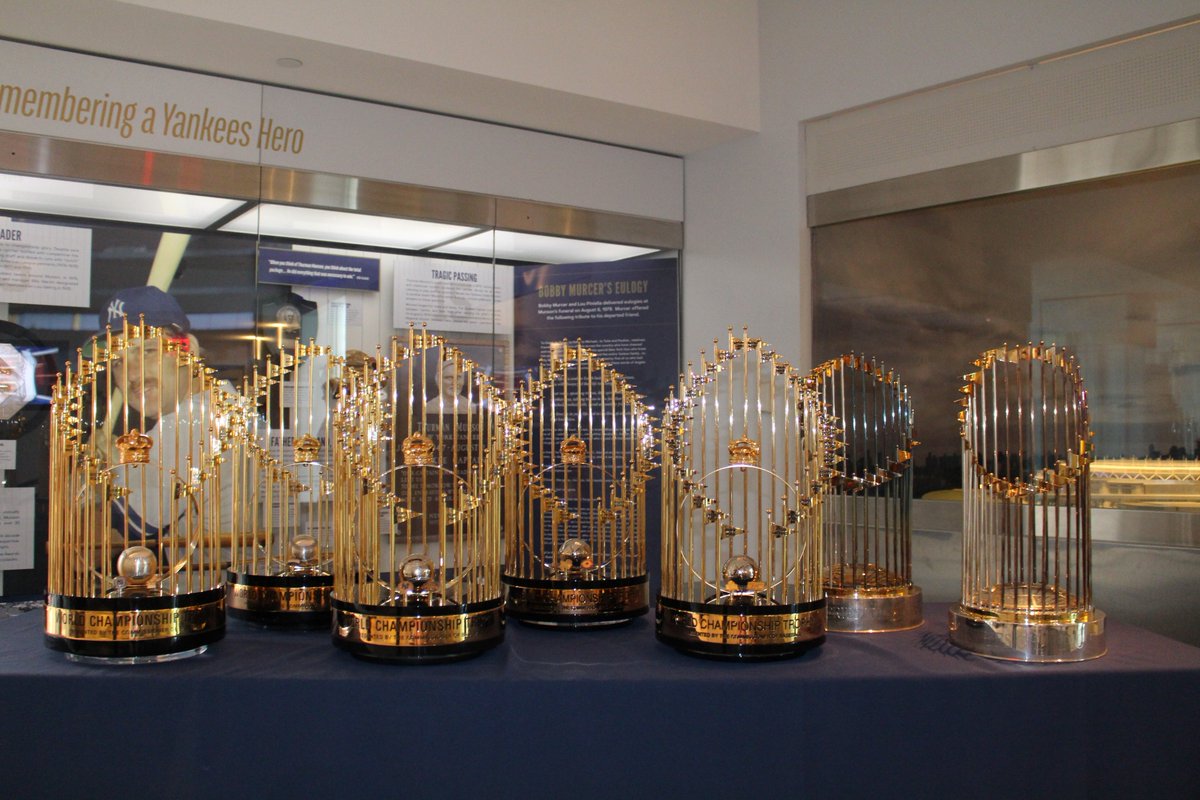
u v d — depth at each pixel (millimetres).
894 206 3834
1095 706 1870
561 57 3689
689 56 4027
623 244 4383
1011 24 3473
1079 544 2104
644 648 2059
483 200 3996
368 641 1879
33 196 3176
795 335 4070
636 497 2619
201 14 2986
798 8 4113
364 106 3744
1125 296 3312
